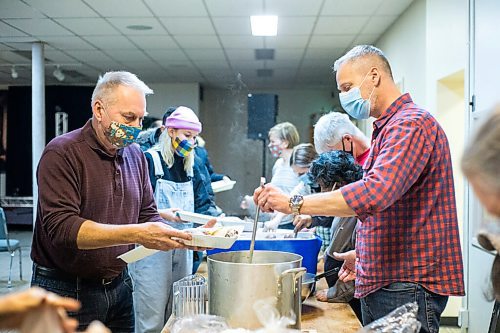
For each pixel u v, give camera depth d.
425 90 4.49
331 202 1.48
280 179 3.90
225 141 11.38
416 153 1.51
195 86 10.34
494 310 1.42
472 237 3.35
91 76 9.42
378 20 5.53
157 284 2.57
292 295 1.43
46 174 1.77
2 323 0.80
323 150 2.57
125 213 1.98
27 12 5.18
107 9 5.07
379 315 1.65
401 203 1.60
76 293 1.88
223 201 10.80
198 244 1.60
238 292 1.41
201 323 1.41
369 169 1.69
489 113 0.96
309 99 11.24
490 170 0.89
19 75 9.46
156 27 5.82
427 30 4.40
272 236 2.15
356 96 1.72
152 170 2.64
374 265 1.63
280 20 5.51
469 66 3.43
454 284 1.58
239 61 7.99
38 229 1.88
